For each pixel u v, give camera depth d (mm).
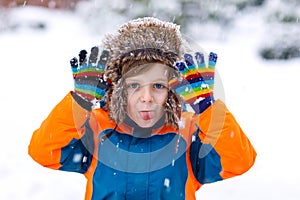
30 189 5004
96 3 13617
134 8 12523
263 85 9555
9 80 9594
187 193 2541
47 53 12031
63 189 4992
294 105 8266
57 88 9188
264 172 5406
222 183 5070
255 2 12625
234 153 2471
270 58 11914
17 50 12141
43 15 14922
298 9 12164
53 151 2498
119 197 2518
